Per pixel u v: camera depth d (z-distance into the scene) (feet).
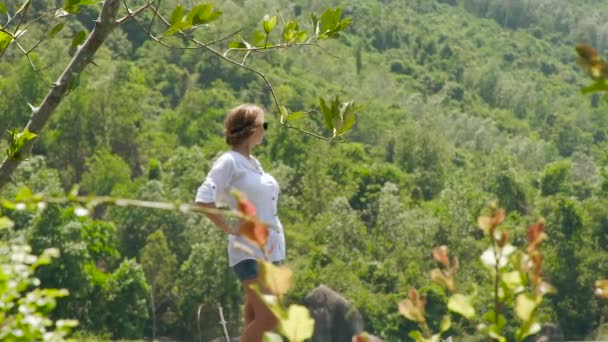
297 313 3.46
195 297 190.29
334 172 275.80
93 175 243.81
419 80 444.96
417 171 304.09
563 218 227.40
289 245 206.49
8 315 5.24
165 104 328.70
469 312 4.09
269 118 302.04
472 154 360.48
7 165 9.00
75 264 152.15
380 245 220.43
